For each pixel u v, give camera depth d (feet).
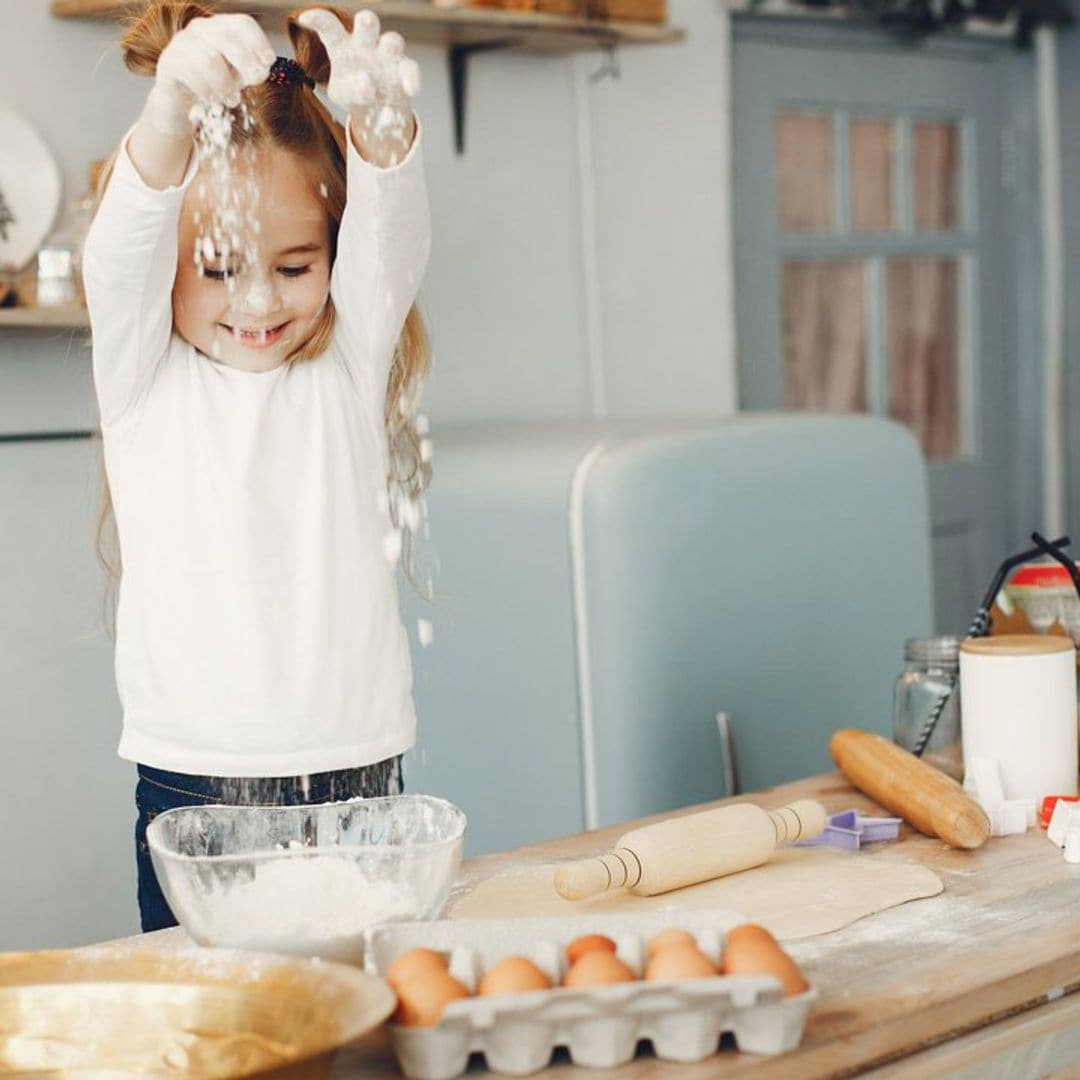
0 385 8.25
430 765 8.48
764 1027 3.45
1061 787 5.48
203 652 5.08
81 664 8.65
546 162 10.43
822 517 8.59
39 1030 3.41
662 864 4.53
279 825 4.26
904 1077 3.70
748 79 12.05
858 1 12.17
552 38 9.77
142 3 7.39
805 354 12.66
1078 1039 4.21
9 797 8.46
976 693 5.54
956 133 13.62
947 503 13.65
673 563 7.91
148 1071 3.33
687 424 8.63
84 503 8.58
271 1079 3.09
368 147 4.91
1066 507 14.06
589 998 3.33
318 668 5.13
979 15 12.85
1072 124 13.75
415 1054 3.37
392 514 5.74
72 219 8.33
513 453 8.27
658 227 11.08
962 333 13.78
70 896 8.71
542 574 7.94
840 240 12.75
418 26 9.16
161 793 5.21
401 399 5.74
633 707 7.82
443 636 8.33
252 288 5.01
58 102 8.36
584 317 10.69
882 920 4.35
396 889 3.87
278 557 5.14
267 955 3.52
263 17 8.24
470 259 10.06
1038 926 4.28
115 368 5.05
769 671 8.35
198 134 4.80
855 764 5.62
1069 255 13.85
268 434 5.18
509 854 5.04
